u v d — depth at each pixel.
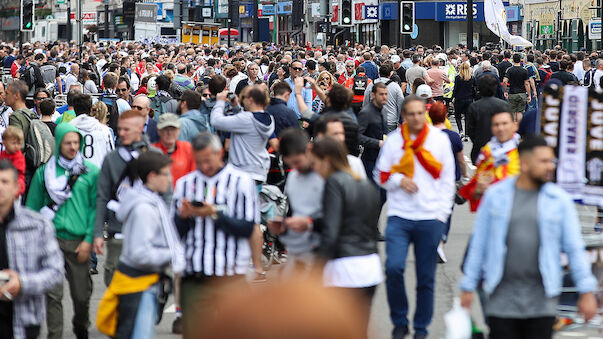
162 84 42.69
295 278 9.19
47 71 75.38
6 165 19.03
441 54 94.88
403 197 23.50
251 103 30.97
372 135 35.62
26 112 34.53
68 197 23.88
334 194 19.89
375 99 35.69
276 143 31.89
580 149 20.92
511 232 17.70
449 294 29.08
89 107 34.09
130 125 23.16
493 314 17.88
